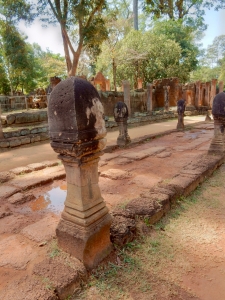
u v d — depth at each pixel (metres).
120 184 3.94
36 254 2.18
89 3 12.48
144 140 7.96
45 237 2.43
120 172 4.41
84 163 1.88
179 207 3.08
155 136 8.71
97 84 19.25
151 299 1.70
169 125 13.67
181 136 8.85
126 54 21.23
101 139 1.97
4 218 2.97
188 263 2.06
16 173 4.51
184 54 25.53
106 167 4.91
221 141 5.02
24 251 2.23
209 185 3.80
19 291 1.63
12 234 2.58
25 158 6.48
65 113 1.75
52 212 3.11
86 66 23.55
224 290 1.79
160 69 23.48
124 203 3.10
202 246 2.29
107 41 19.88
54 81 9.55
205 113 20.91
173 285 1.83
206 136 8.60
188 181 3.47
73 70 14.35
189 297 1.73
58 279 1.73
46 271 1.81
